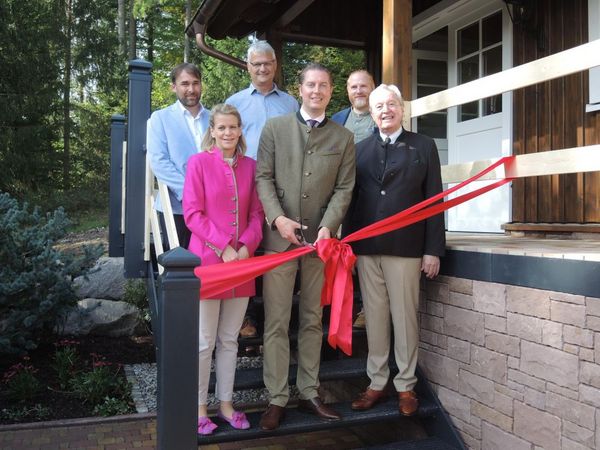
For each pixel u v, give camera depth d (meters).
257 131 3.49
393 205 2.99
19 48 13.99
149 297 3.97
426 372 3.33
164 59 22.02
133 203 4.01
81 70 17.52
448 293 3.14
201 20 6.16
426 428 3.30
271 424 2.78
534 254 2.58
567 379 2.43
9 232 5.02
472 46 5.70
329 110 15.85
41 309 4.91
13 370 4.98
